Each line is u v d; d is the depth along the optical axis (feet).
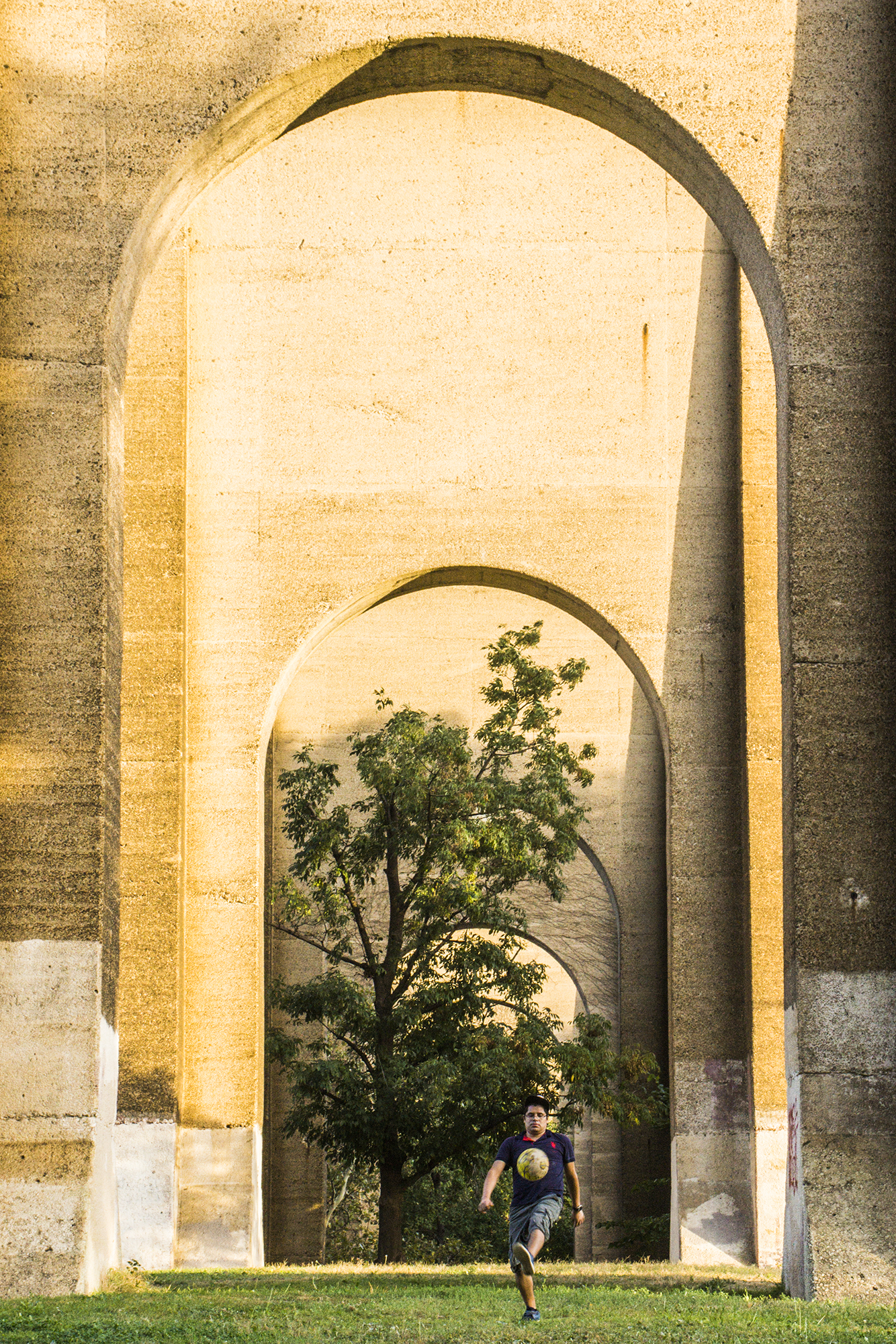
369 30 47.29
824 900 44.29
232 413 78.02
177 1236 70.23
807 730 45.03
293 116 49.03
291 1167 90.63
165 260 77.30
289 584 76.79
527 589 78.79
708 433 77.25
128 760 73.46
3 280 45.75
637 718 98.99
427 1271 56.13
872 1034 43.57
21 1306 36.24
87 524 44.88
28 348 45.50
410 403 77.92
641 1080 92.84
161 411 76.28
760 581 74.13
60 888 43.34
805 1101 43.29
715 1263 70.03
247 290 78.74
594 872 100.48
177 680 74.23
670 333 78.02
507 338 78.28
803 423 46.16
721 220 49.83
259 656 76.23
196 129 46.50
